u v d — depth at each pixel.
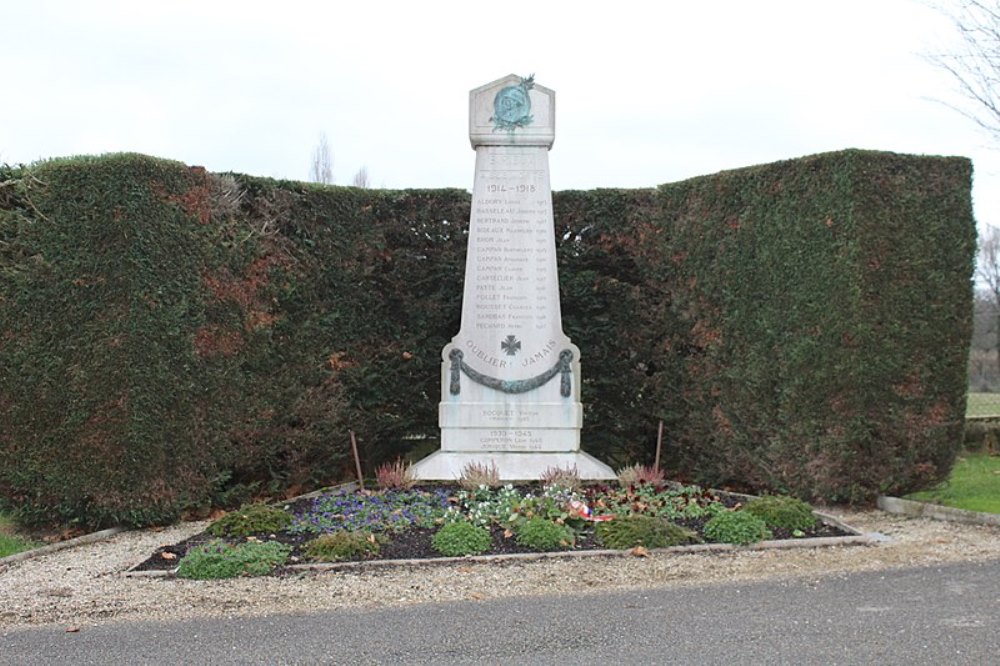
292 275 12.20
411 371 14.02
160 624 6.44
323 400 12.59
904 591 6.95
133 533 10.05
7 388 10.09
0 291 10.12
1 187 10.33
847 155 10.99
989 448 17.23
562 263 14.30
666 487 11.77
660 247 13.59
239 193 11.74
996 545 8.62
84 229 10.05
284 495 12.19
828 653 5.57
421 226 14.12
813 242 11.27
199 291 10.68
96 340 9.98
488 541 8.53
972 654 5.48
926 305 11.12
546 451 12.34
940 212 11.23
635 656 5.61
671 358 13.47
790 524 9.26
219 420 10.91
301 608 6.78
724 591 7.07
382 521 9.45
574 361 12.49
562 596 7.02
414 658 5.65
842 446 10.93
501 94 12.57
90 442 9.96
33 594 7.36
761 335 11.88
